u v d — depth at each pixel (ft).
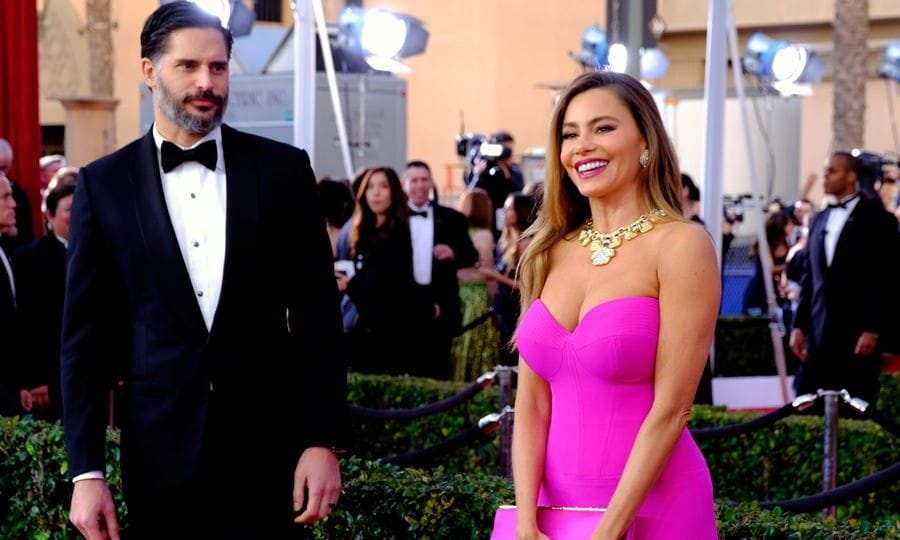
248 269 11.47
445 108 86.58
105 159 11.84
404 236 27.27
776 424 22.29
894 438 21.62
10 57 30.17
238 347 11.51
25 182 30.60
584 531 10.18
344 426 11.73
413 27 43.39
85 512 11.41
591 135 10.75
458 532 14.12
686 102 66.13
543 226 11.27
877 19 99.76
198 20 11.29
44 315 22.02
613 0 26.43
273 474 11.65
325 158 41.37
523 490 10.61
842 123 65.92
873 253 27.81
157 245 11.41
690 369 10.14
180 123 11.31
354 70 43.11
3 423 17.01
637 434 10.34
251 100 41.88
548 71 86.94
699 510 10.58
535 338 10.78
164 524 11.57
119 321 11.78
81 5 86.58
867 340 27.71
